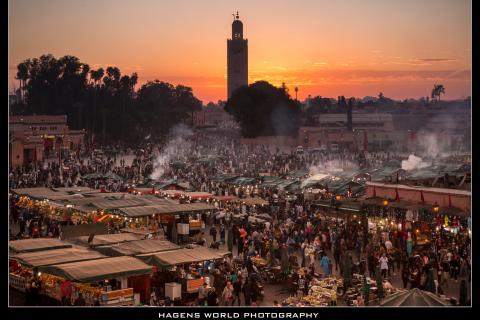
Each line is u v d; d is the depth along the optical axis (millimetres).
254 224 40281
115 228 37875
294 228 38875
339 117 148625
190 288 27391
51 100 130875
